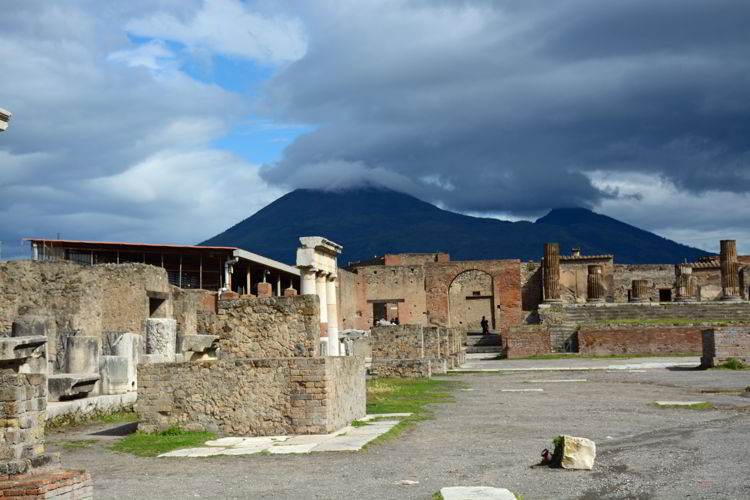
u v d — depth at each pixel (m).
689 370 33.88
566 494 10.18
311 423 15.46
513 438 15.06
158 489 10.79
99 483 11.30
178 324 34.69
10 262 28.69
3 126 10.91
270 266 51.91
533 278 81.31
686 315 57.09
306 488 10.67
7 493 8.21
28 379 9.18
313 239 30.88
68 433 16.91
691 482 10.84
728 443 14.05
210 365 15.89
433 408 20.98
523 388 27.73
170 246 48.38
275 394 15.59
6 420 8.95
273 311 17.66
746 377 29.22
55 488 8.39
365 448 13.74
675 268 81.50
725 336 34.16
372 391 25.97
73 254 46.94
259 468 12.18
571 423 17.28
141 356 23.55
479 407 21.14
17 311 27.45
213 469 12.20
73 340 21.16
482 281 79.69
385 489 10.52
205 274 51.34
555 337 49.44
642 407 20.38
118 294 32.84
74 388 19.75
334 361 16.17
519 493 10.24
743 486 10.54
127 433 16.56
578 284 82.81
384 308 78.62
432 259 85.12
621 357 44.97
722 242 64.06
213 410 15.78
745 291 80.56
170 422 15.96
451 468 11.95
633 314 57.88
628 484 10.73
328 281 32.94
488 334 69.75
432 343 38.88
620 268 83.69
